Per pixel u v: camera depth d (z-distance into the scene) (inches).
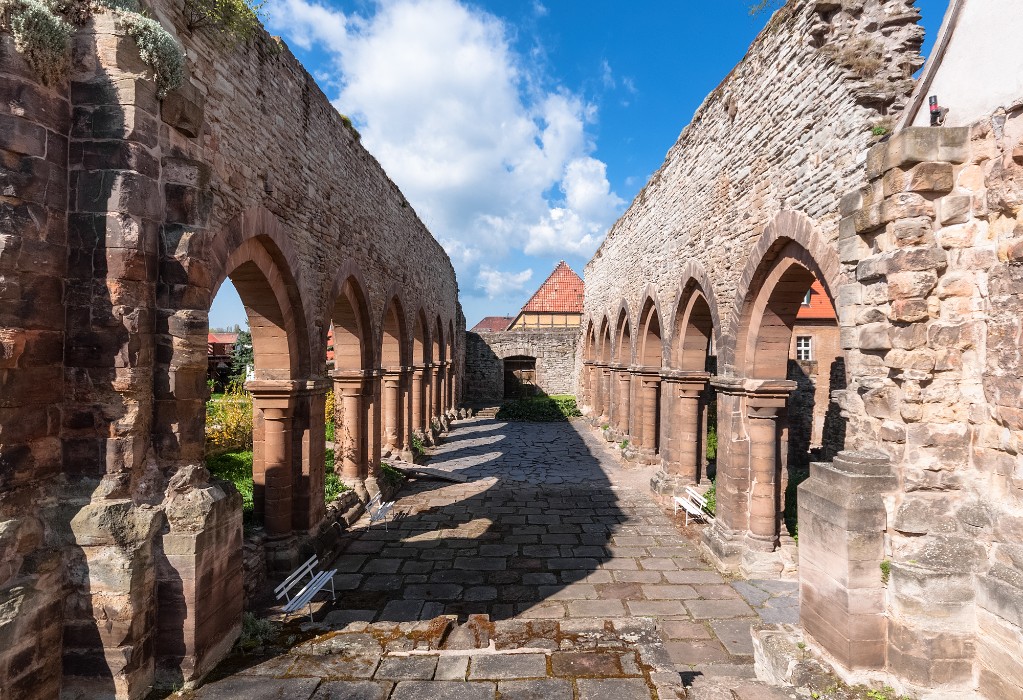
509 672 155.3
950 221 144.7
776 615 239.8
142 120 146.2
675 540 342.0
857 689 150.6
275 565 265.3
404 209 546.0
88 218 141.5
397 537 345.4
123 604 138.0
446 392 914.1
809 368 647.8
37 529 134.8
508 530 360.8
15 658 123.2
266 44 244.4
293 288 277.0
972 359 143.6
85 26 142.5
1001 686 133.2
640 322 563.5
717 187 338.6
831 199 211.0
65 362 141.6
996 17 136.7
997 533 137.3
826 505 164.4
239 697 144.3
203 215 160.7
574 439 757.3
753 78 287.3
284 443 281.0
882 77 197.8
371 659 164.4
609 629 182.1
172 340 153.6
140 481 148.3
